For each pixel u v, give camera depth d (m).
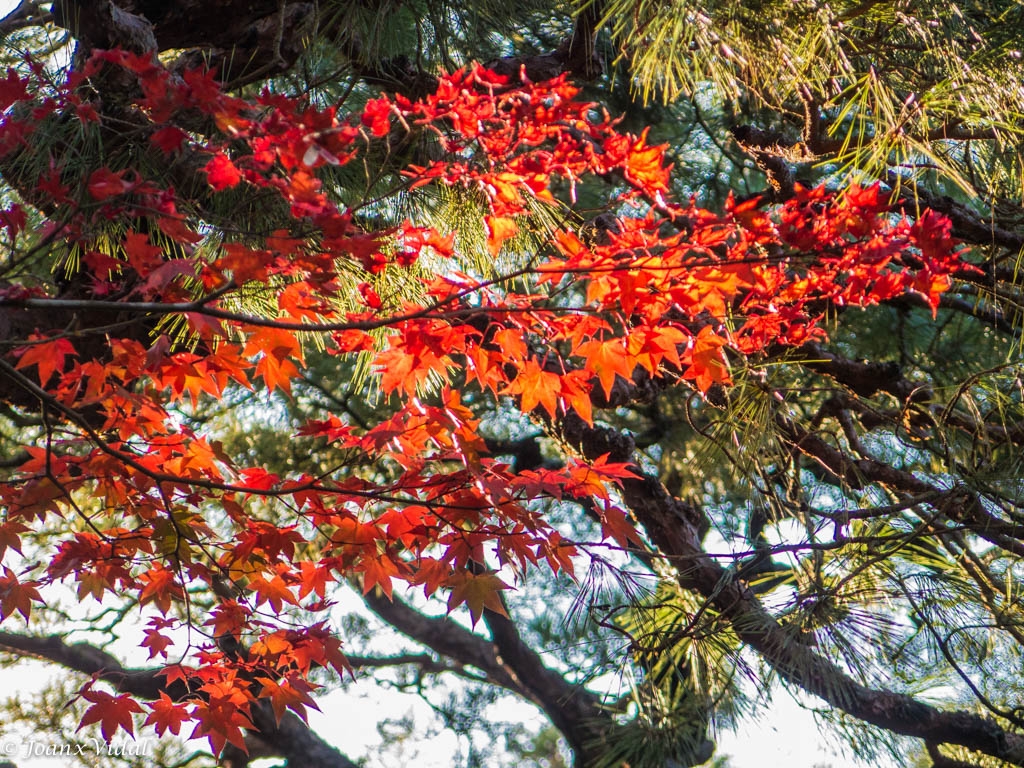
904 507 1.86
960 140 1.58
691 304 1.20
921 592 1.98
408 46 2.35
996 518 1.90
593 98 3.46
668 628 2.14
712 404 2.10
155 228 1.68
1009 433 1.88
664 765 2.35
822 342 2.88
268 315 1.69
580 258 1.16
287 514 3.71
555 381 1.41
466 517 1.47
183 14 1.85
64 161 1.49
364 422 4.23
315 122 0.94
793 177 1.89
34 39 2.09
